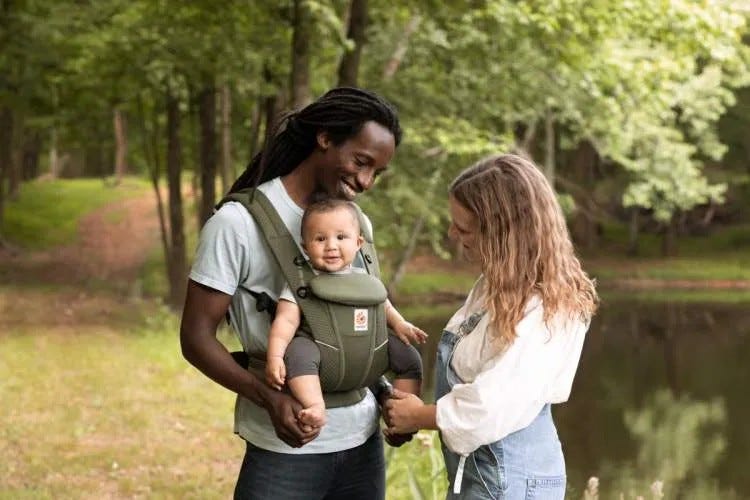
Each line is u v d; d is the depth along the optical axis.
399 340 3.13
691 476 10.59
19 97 22.20
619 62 14.12
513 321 2.78
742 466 11.04
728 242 39.81
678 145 21.62
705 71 20.38
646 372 17.80
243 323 2.98
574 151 36.09
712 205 39.34
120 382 11.42
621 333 23.06
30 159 46.41
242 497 3.04
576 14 12.39
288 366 2.83
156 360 13.12
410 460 6.60
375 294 2.93
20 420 9.20
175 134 21.47
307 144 2.97
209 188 20.31
